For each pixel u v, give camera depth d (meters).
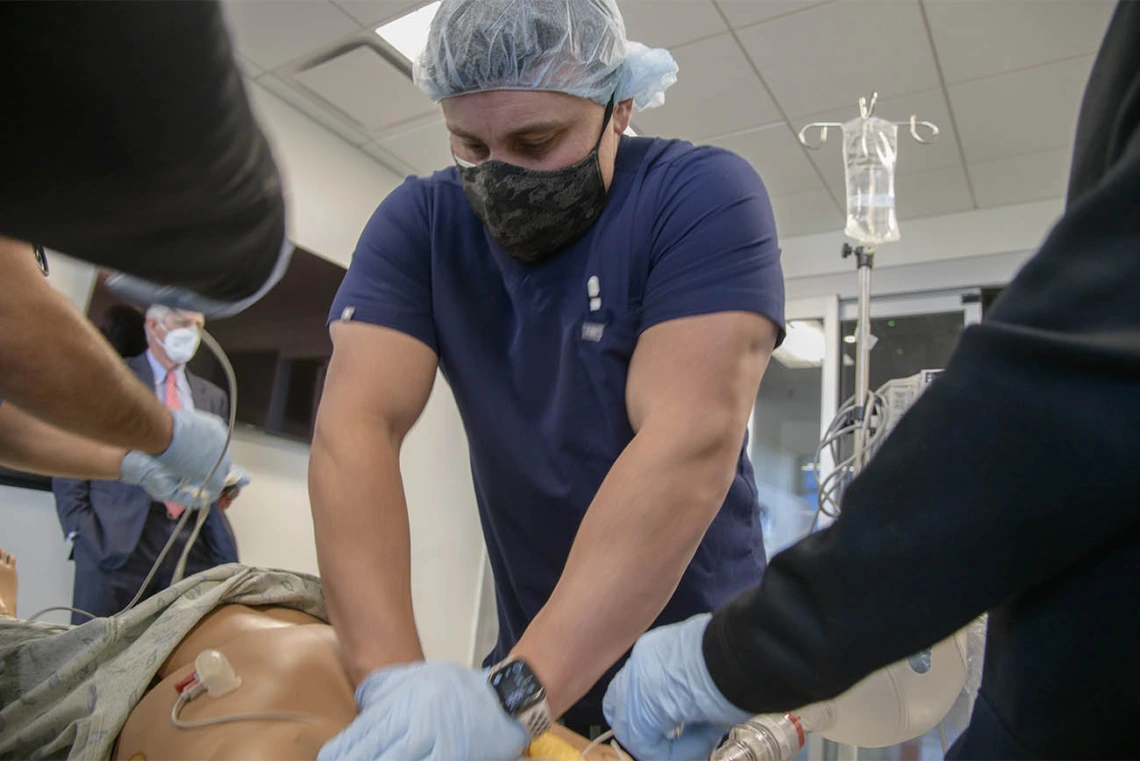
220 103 0.34
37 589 2.49
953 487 0.39
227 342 2.92
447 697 0.64
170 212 0.36
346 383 0.96
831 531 0.45
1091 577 0.39
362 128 3.48
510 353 1.02
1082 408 0.36
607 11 0.91
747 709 0.51
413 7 2.67
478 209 0.98
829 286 3.97
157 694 0.81
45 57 0.28
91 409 0.91
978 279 3.69
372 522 0.85
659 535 0.74
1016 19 2.54
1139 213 0.37
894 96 2.97
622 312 0.95
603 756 0.82
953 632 0.41
